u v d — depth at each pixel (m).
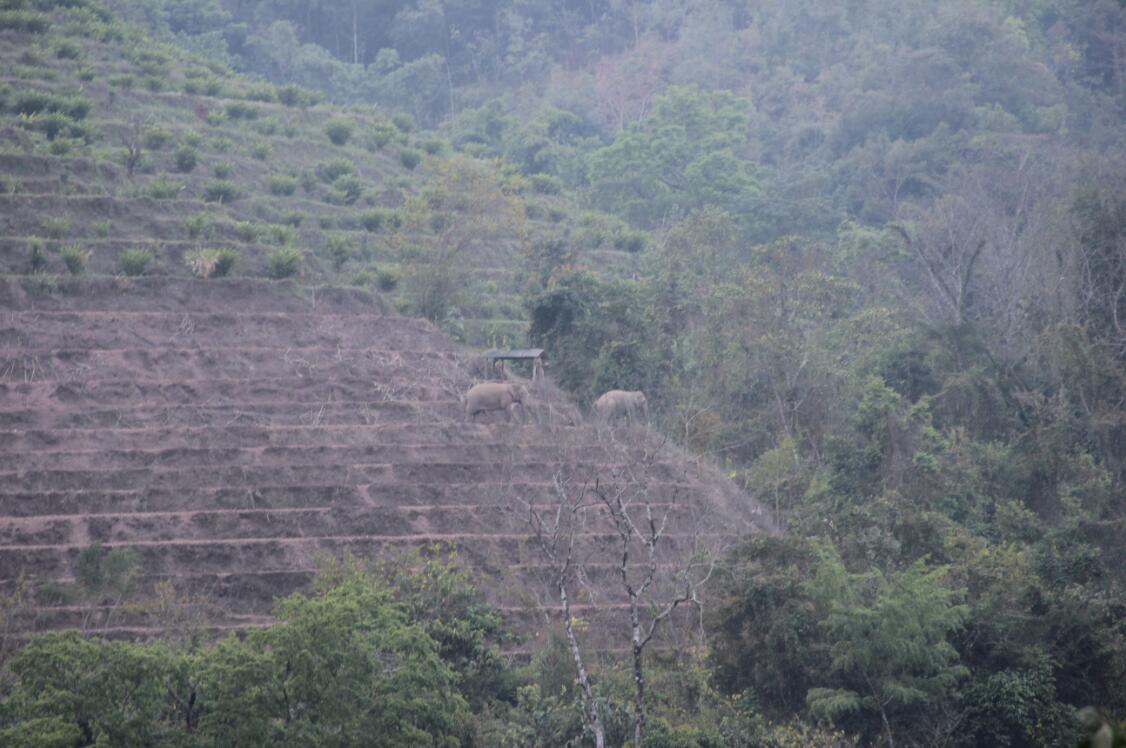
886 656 33.06
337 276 66.25
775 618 34.38
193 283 57.25
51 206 61.72
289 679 27.67
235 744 26.64
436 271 64.81
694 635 37.00
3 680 30.31
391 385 52.41
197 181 74.62
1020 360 57.28
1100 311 59.84
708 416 52.78
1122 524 42.97
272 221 72.50
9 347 50.59
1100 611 35.34
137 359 51.38
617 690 33.12
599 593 40.00
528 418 50.81
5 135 69.12
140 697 26.52
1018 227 84.25
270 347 54.44
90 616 36.88
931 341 58.72
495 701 33.16
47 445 45.56
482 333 64.12
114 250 60.00
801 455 53.69
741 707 33.94
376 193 82.50
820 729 32.38
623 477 46.53
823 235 92.88
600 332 57.44
